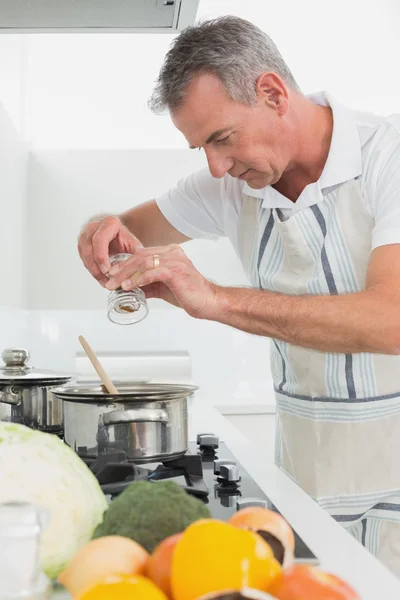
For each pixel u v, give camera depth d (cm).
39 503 72
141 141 339
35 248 330
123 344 341
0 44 276
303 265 153
